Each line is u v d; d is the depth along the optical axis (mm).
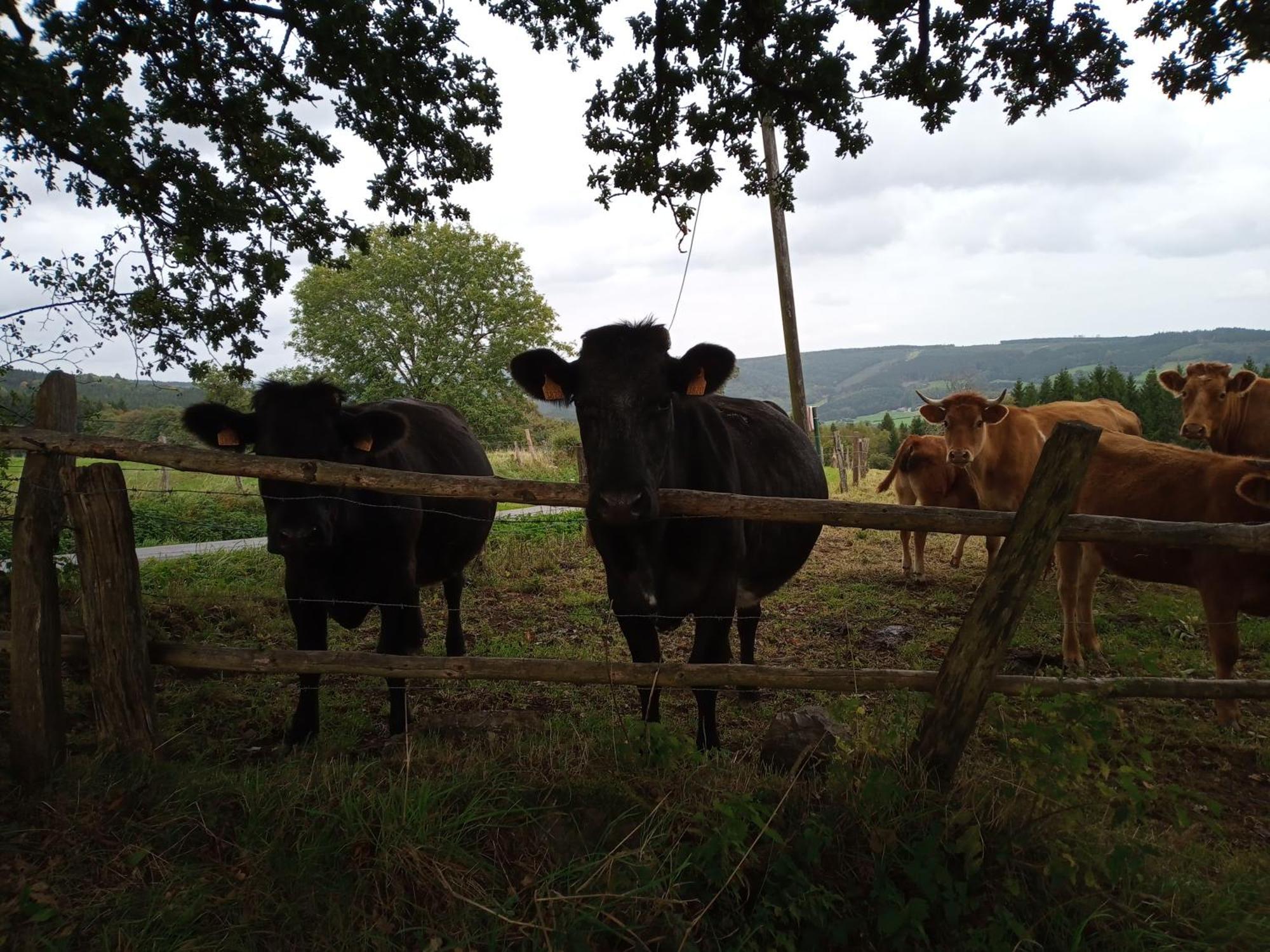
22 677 3119
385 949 2500
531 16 6285
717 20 5215
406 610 4332
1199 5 4715
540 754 3279
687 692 4992
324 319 35500
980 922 2678
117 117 4758
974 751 3842
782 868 2725
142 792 3051
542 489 3248
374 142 6633
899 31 5086
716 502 3211
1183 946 2609
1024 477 7914
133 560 3230
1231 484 4789
